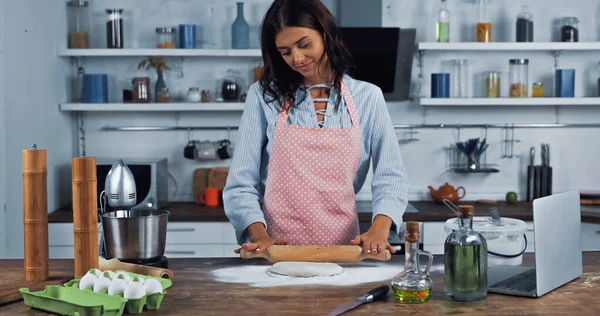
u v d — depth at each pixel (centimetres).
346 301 190
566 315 177
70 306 177
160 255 223
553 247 199
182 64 487
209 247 433
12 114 378
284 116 259
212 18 486
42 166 211
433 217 428
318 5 243
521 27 464
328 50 248
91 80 462
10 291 196
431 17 483
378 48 445
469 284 188
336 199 261
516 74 464
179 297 194
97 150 490
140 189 438
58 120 455
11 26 377
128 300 179
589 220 421
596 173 491
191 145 480
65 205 470
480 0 468
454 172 486
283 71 258
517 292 194
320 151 259
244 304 187
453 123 489
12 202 379
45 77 430
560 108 488
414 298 187
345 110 259
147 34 486
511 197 470
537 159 490
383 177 258
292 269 215
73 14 471
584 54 485
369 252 225
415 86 486
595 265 231
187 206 466
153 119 491
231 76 471
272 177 262
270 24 245
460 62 466
